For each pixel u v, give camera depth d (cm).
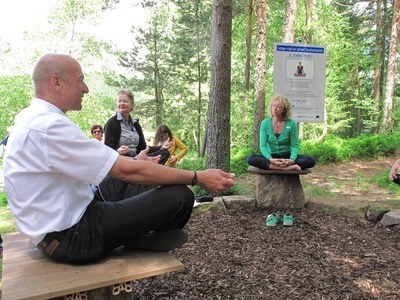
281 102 501
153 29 1839
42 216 173
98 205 184
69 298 172
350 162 1120
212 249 375
